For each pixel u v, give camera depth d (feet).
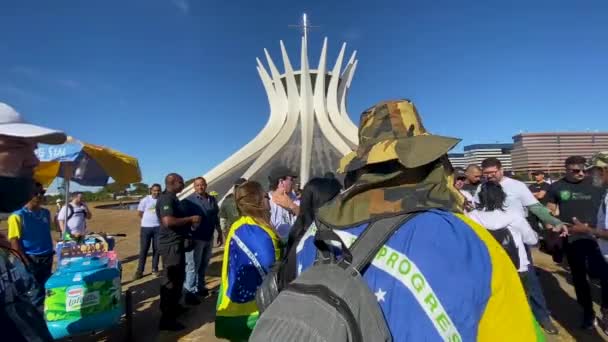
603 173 16.10
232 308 10.86
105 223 62.75
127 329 14.74
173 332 15.92
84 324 12.25
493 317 3.04
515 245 12.73
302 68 97.45
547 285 21.43
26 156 5.34
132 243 41.81
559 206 16.90
